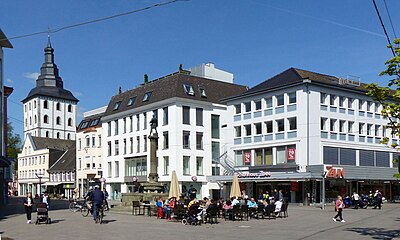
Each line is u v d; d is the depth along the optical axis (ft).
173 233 70.28
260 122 179.22
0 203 148.77
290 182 164.66
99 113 274.98
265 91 176.86
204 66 232.94
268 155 176.24
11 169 175.63
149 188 121.80
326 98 169.37
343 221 92.53
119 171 229.25
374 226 80.64
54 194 292.81
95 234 68.54
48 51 395.14
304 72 179.11
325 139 166.50
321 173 152.87
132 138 222.07
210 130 208.44
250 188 178.60
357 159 175.94
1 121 150.51
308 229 76.48
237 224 86.74
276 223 88.94
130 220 93.91
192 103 203.00
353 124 177.17
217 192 203.92
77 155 272.51
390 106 57.16
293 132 166.71
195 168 201.26
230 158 191.01
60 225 83.10
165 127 202.18
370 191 177.47
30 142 343.26
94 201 88.79
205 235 67.72
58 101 388.37
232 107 192.03
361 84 188.24
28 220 87.97
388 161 187.32
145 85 225.15
